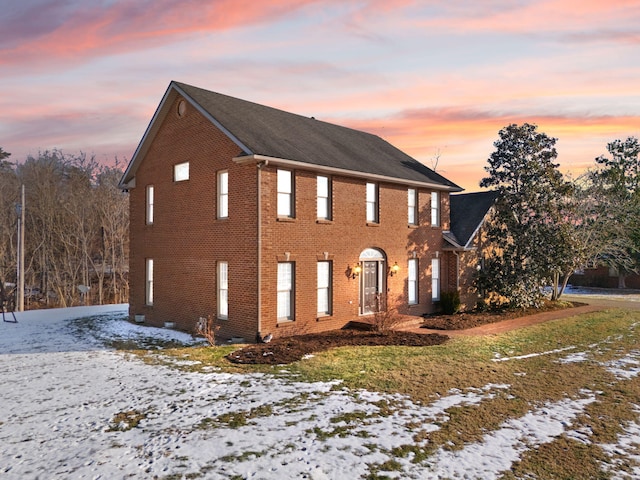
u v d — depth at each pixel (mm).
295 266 15266
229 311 15141
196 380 10055
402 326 17031
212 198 15969
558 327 17562
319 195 16359
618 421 7605
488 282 22234
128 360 12266
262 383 9750
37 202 39875
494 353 12734
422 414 7863
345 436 6914
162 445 6637
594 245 26891
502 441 6762
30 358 12797
